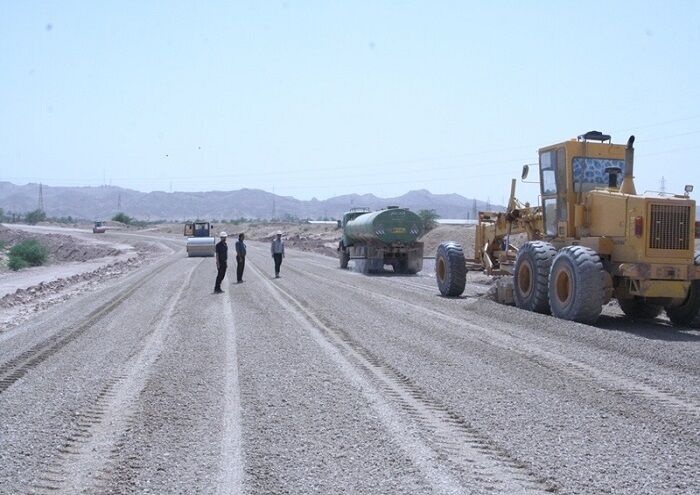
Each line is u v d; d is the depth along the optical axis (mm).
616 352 12305
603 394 9367
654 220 15312
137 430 7996
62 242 105062
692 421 8133
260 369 11188
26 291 31078
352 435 7668
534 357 11828
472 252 49000
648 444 7336
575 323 15047
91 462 6969
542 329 14898
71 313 19953
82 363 12102
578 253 15672
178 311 19203
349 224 39906
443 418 8320
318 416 8430
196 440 7590
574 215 17406
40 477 6574
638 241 15336
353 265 42469
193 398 9406
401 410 8664
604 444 7340
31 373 11398
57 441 7645
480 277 31266
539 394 9391
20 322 20094
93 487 6305
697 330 15742
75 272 49125
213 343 13711
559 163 17859
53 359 12609
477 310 18219
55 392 9953
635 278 15320
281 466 6738
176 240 100875
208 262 45531
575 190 17438
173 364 11727
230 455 7078
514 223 21109
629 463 6770
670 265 15344
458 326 15453
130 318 18172
